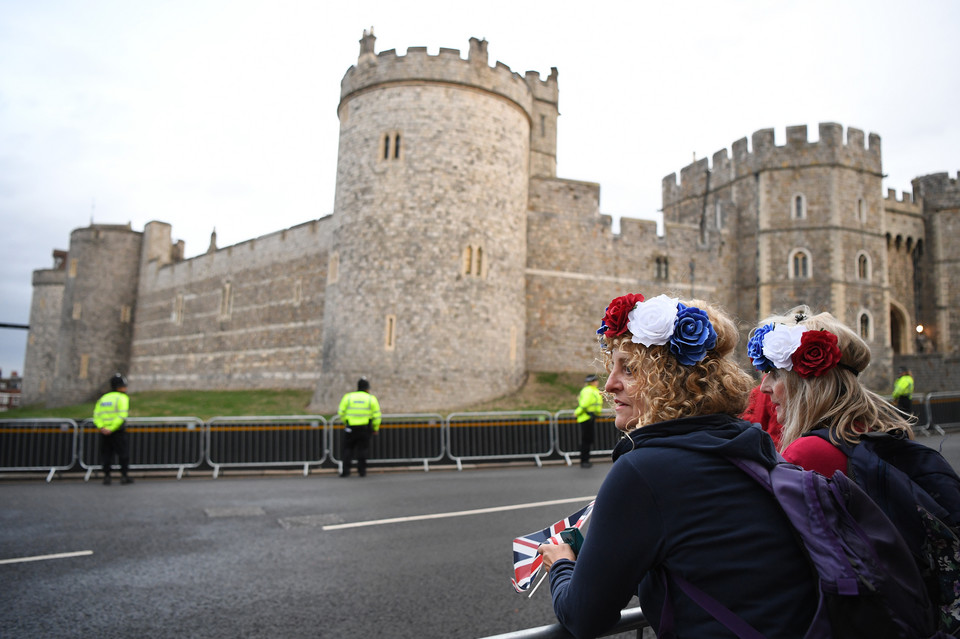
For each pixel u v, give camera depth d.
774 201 36.50
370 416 14.71
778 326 3.09
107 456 13.54
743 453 2.07
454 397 26.33
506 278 28.38
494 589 6.68
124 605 6.19
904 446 2.74
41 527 9.33
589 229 33.84
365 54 28.56
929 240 43.56
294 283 38.31
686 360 2.25
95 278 55.66
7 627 5.64
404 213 26.98
